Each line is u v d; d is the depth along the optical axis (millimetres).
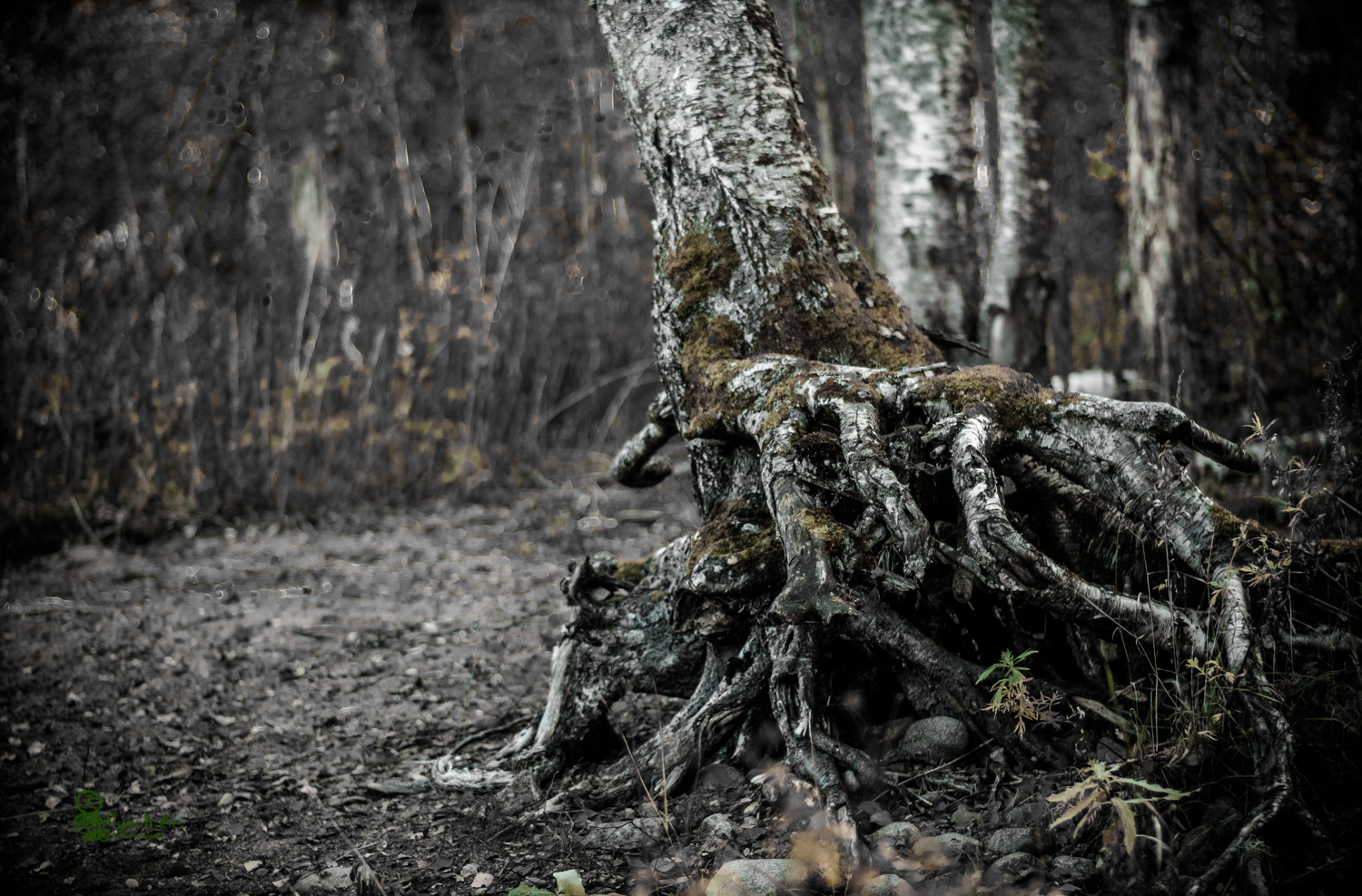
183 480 7082
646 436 3418
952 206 5438
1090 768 2115
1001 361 5477
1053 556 2629
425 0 11242
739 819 2549
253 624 4840
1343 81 6668
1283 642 2451
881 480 2135
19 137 8055
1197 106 6074
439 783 3133
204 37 9875
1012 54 5605
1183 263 5969
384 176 10250
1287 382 5543
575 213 9953
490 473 7727
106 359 6953
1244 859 1889
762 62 3047
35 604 5199
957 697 2582
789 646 2615
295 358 7438
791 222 2916
